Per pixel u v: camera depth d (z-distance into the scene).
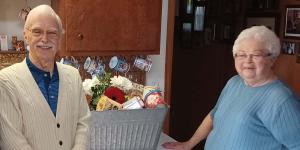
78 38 1.89
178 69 4.05
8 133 1.28
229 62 4.12
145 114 1.75
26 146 1.29
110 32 1.97
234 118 1.58
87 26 1.90
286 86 1.52
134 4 2.00
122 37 2.00
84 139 1.48
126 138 1.76
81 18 1.88
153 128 1.80
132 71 2.29
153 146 1.84
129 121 1.73
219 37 3.97
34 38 1.30
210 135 1.76
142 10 2.03
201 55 4.11
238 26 3.90
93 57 2.17
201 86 4.21
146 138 1.80
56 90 1.40
